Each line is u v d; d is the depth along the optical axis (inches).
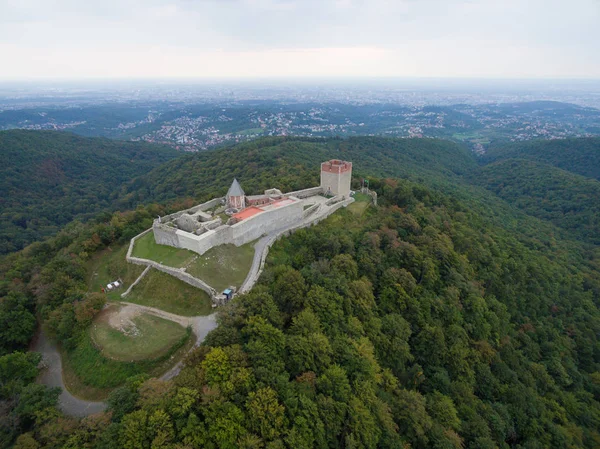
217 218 2989.7
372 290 2719.0
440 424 2030.0
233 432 1414.9
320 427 1566.2
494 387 2544.3
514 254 4077.3
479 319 2906.0
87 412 1704.0
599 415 2679.6
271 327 1859.0
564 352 3184.1
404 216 3767.2
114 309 2252.7
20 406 1588.3
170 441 1368.1
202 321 2165.4
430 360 2488.9
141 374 1707.7
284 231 3144.7
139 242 2957.7
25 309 2324.1
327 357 1882.4
